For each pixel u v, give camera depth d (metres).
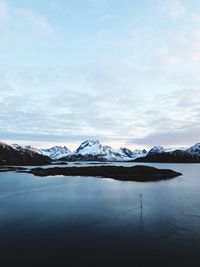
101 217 37.38
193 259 23.58
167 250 25.53
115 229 31.89
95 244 27.19
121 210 41.59
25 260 23.64
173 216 37.50
